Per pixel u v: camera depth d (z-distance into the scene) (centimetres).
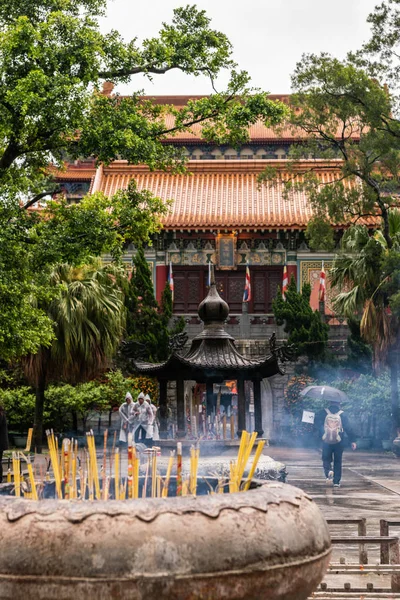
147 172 5284
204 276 4953
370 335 3456
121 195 1889
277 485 423
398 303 3078
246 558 355
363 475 2302
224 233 4894
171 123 6322
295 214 4919
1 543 350
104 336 2986
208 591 347
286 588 370
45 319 1998
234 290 4962
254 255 4950
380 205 3406
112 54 1802
